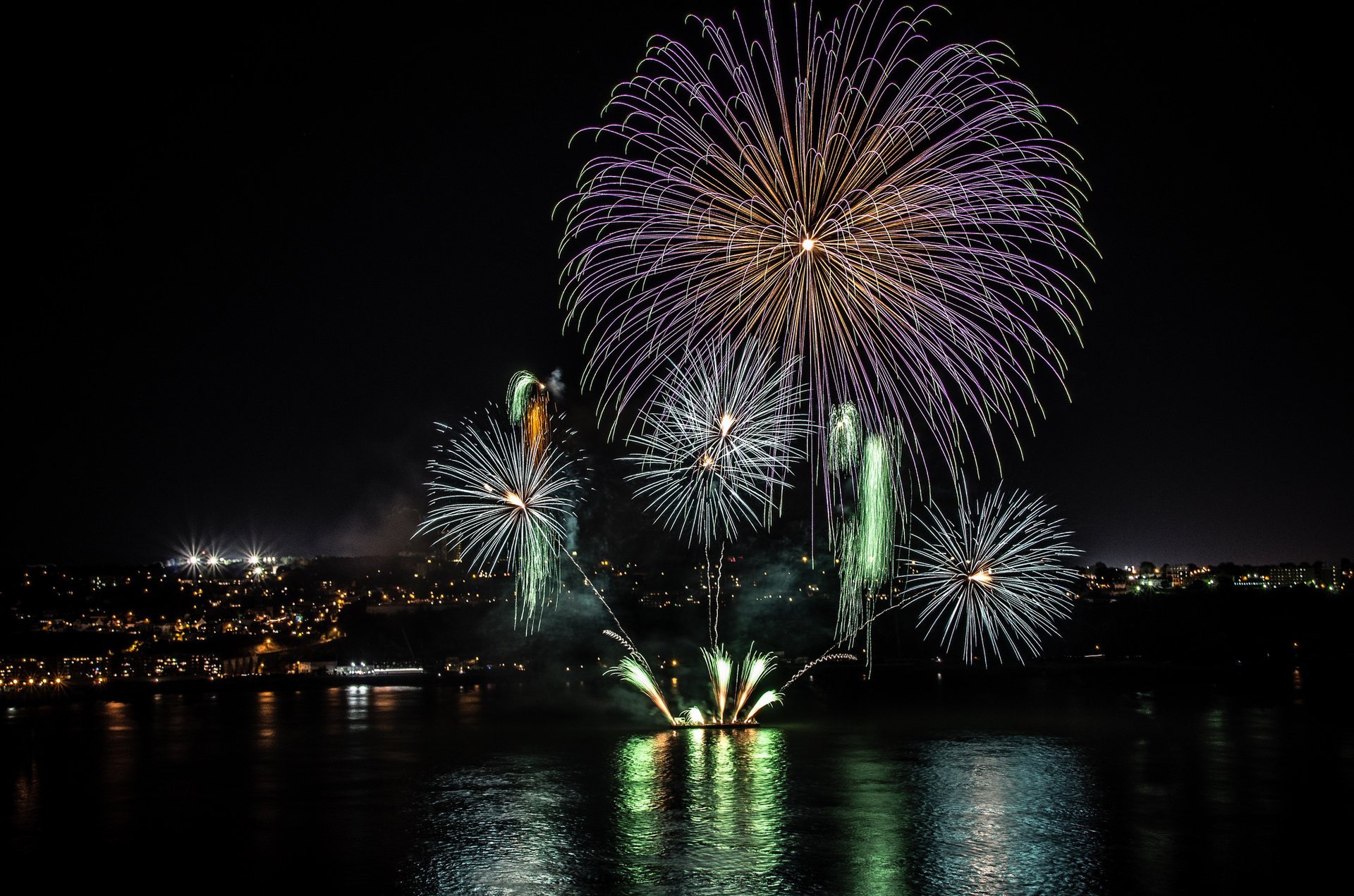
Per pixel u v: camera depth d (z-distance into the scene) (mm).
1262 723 92312
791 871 36625
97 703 135375
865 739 79375
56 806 51719
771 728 89188
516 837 42750
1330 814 47094
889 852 39469
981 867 37031
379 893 34656
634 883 35219
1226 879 35562
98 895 35281
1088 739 79562
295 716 108938
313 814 48812
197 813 49281
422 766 65625
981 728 88312
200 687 162875
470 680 172500
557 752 72375
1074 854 38875
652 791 54500
